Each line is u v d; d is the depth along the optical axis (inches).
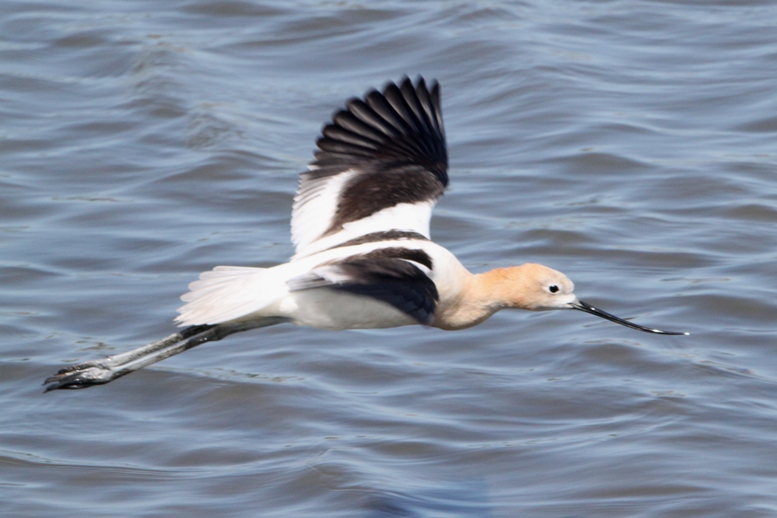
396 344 510.0
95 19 836.0
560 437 441.4
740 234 575.2
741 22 797.2
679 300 523.5
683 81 724.0
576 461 425.4
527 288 361.1
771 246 565.9
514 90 709.9
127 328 526.0
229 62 768.3
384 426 451.5
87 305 541.0
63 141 692.7
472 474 421.4
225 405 472.4
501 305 362.9
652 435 437.4
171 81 735.1
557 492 410.3
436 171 353.7
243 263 567.5
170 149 678.5
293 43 788.0
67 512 411.2
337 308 318.0
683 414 448.5
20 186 649.0
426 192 348.2
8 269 571.5
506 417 455.8
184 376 492.4
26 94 747.4
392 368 490.6
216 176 646.5
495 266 554.9
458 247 575.2
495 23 789.9
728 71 732.7
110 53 786.2
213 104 711.1
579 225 583.5
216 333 366.0
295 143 676.7
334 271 287.7
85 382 367.6
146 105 717.3
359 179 347.3
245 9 833.5
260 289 312.0
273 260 567.8
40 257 583.5
